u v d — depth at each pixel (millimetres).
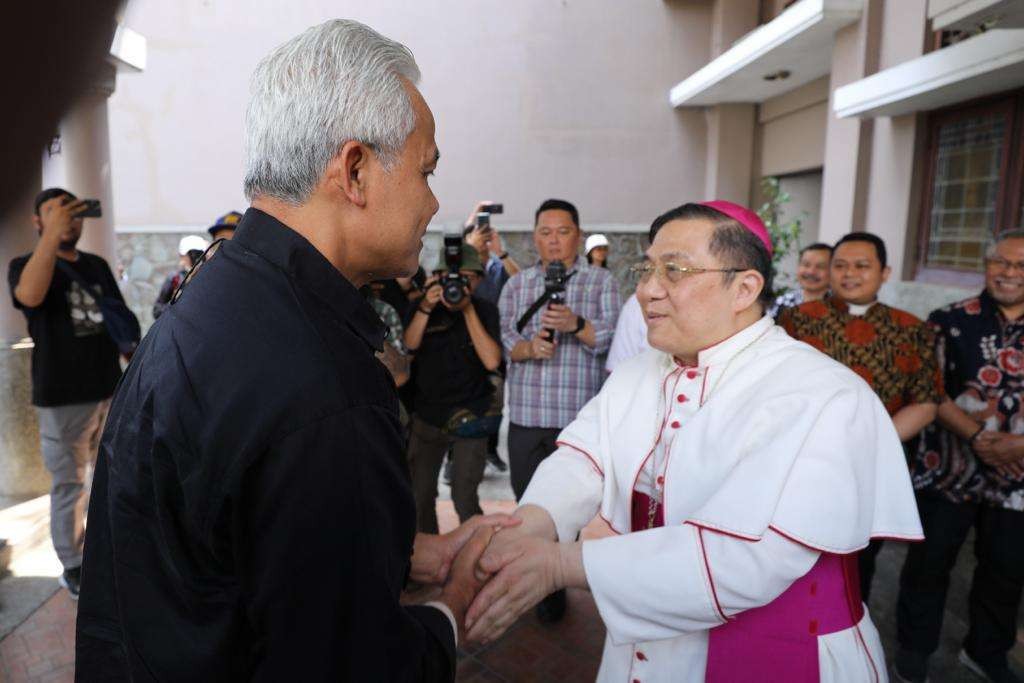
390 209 911
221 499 773
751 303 1335
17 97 257
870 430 1243
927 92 4027
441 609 1108
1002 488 2453
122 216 8469
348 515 798
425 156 942
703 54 8672
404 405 3104
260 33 8336
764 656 1244
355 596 817
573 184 8812
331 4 8359
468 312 2961
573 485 1463
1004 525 2479
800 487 1148
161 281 8570
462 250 3041
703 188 8852
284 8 8328
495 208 4996
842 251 2572
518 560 1228
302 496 771
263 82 884
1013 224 3951
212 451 773
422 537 1383
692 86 7812
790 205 8070
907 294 4781
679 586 1146
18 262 2875
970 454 2506
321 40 872
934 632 2588
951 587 3299
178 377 807
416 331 2982
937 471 2564
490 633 1213
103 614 917
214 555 804
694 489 1265
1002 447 2393
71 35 260
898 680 2654
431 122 955
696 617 1156
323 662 804
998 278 2449
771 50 5973
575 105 8711
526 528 1348
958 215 4422
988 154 4156
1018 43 3199
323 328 841
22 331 4055
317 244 894
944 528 2535
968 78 3609
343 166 865
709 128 8695
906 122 4801
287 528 768
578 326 2963
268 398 775
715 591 1132
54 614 3057
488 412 3117
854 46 5219
